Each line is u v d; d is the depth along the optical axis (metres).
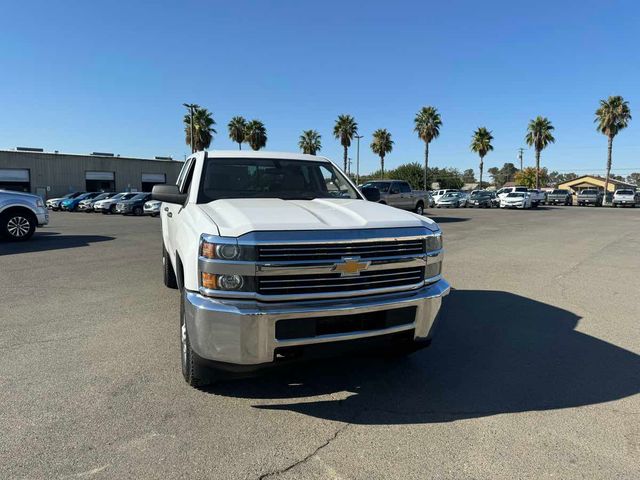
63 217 28.08
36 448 2.67
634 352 4.29
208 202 4.04
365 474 2.47
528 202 35.12
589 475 2.46
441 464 2.56
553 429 2.93
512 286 7.00
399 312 3.18
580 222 19.92
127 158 53.47
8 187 45.88
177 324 5.02
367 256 3.04
